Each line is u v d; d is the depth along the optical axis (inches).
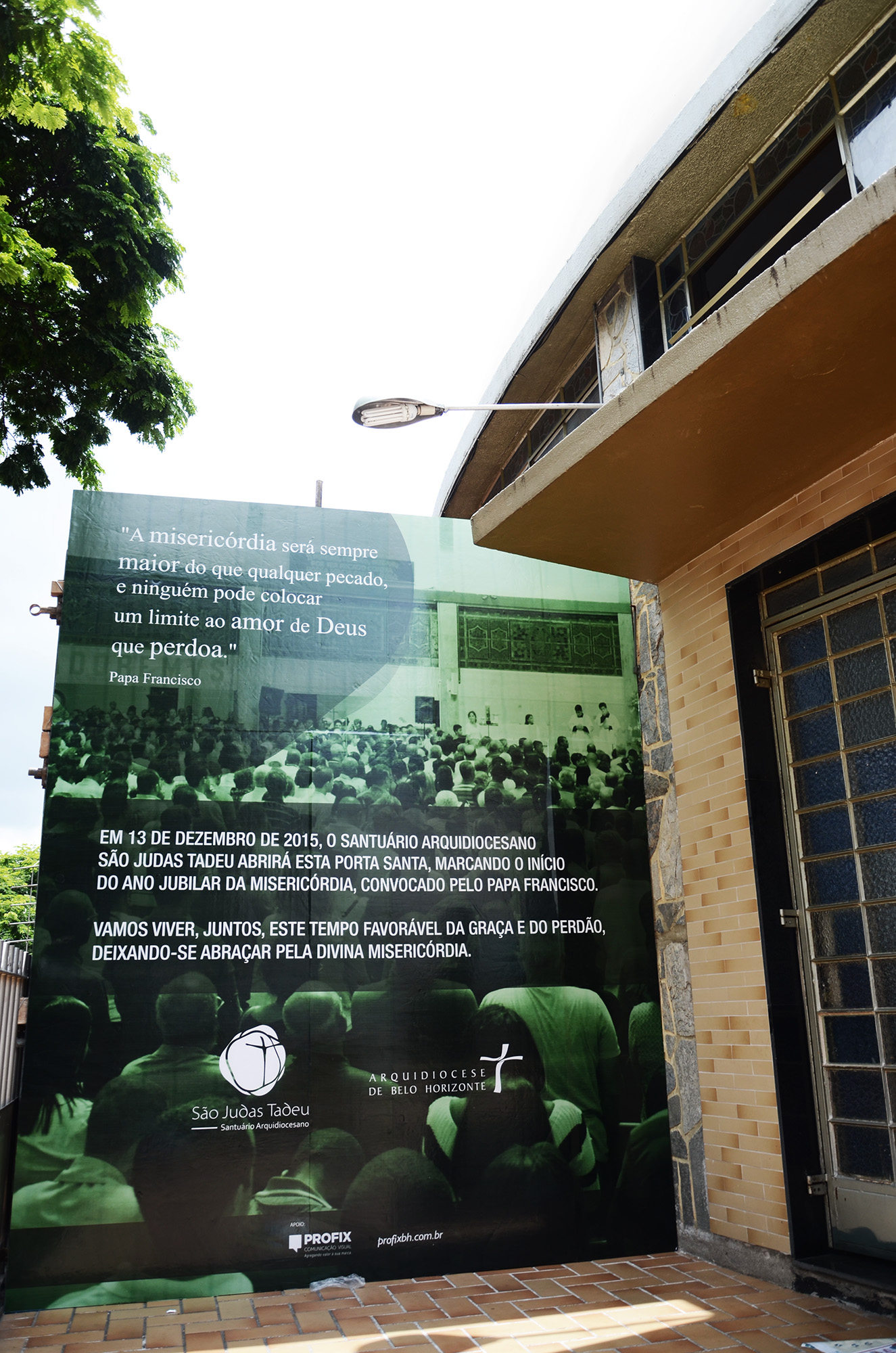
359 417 203.2
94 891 200.5
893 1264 168.4
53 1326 167.8
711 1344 151.6
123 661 214.5
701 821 216.1
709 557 218.4
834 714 192.5
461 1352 151.6
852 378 147.3
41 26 195.9
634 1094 218.8
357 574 233.1
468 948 217.6
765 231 207.6
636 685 244.5
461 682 233.0
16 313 266.1
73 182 296.4
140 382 318.0
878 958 177.3
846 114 185.8
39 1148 185.9
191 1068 196.1
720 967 205.6
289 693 221.9
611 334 254.5
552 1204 207.5
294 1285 190.2
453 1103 208.2
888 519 175.0
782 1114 184.4
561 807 231.8
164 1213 187.9
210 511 227.9
